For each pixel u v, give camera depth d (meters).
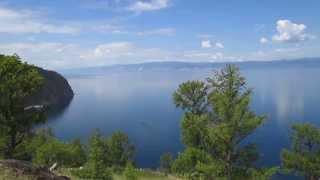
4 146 38.66
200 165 40.72
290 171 79.94
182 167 47.66
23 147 40.94
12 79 36.72
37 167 18.59
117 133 96.69
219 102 39.38
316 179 79.06
